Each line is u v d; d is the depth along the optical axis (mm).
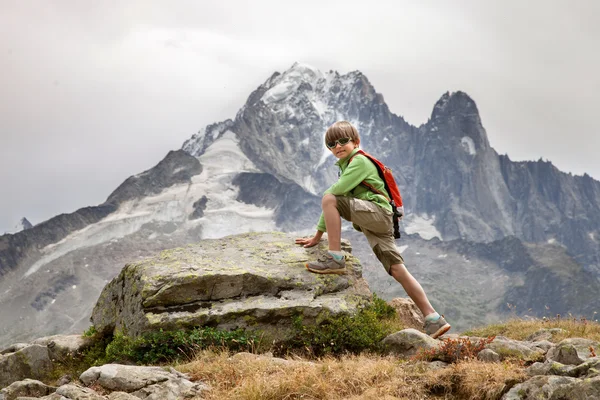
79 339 9906
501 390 5688
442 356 7051
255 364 6914
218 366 7008
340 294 9438
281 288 9203
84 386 6695
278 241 10891
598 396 4867
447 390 6094
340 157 8828
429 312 8500
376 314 9836
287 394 6117
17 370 8945
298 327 8789
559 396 5105
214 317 8641
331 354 8578
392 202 8625
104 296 10508
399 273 8602
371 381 6285
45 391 6848
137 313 8773
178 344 8336
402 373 6406
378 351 8516
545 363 6020
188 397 6328
